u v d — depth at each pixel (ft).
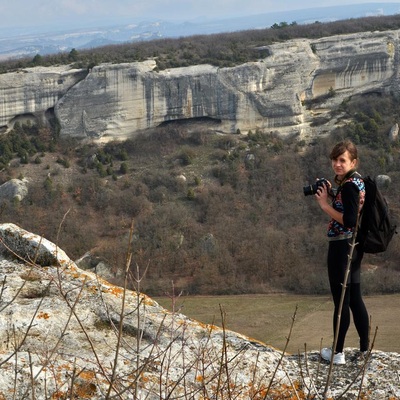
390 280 263.08
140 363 32.50
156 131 455.22
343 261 37.14
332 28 513.04
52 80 450.71
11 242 47.91
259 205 368.48
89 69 453.17
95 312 39.55
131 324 38.58
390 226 36.63
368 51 463.01
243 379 33.55
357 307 38.19
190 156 425.28
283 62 451.94
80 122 453.17
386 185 360.28
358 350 39.22
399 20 515.91
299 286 272.10
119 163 429.38
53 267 45.44
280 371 35.42
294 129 452.35
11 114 448.24
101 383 29.73
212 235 324.80
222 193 382.63
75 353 34.32
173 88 451.12
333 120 454.81
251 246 310.24
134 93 449.89
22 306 38.75
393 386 34.30
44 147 437.99
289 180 396.98
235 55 467.52
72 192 390.63
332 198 38.14
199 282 279.08
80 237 321.93
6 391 28.09
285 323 225.76
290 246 307.37
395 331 211.82
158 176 404.36
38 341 35.24
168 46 517.96
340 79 467.93
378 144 410.72
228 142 440.04
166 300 256.73
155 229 331.98
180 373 32.55
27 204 375.66
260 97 449.89
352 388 34.27
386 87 467.93
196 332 39.40
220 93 449.06
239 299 262.06
